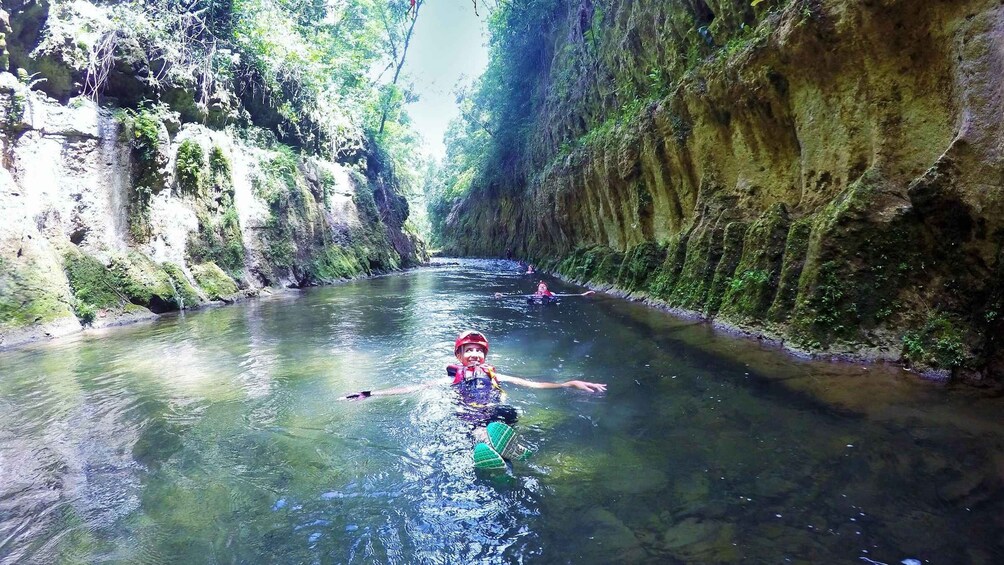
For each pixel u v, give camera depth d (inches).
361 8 1130.7
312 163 824.3
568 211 836.0
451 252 1963.6
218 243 554.6
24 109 366.9
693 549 97.4
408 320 399.2
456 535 106.5
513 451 139.8
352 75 1072.8
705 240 375.6
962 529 99.8
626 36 590.2
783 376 206.4
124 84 473.4
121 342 315.0
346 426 170.7
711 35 400.8
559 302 497.0
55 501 122.3
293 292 628.4
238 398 202.7
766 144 340.5
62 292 353.4
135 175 456.8
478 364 200.4
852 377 199.0
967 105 195.3
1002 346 184.7
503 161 1385.3
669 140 453.4
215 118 609.9
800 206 303.1
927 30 220.4
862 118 257.4
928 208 205.6
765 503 112.3
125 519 114.4
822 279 240.7
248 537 107.3
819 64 275.3
